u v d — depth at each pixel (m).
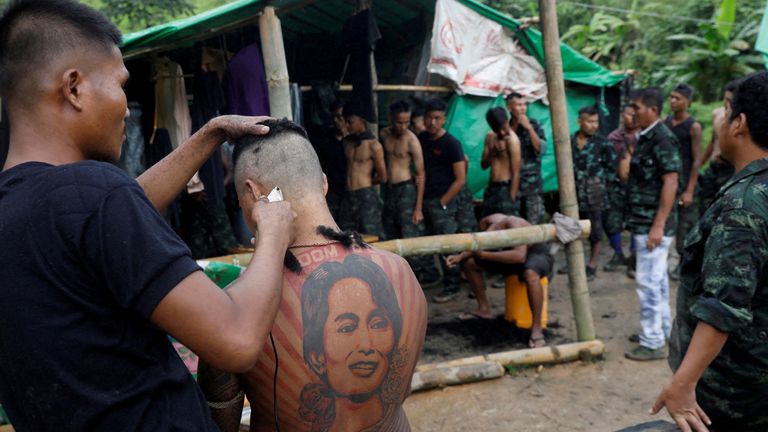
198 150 1.42
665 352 4.11
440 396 3.65
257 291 0.99
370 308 1.24
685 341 1.91
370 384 1.24
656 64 11.39
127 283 0.90
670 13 11.32
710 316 1.59
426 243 3.76
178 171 1.42
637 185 4.04
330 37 7.01
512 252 4.21
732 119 1.75
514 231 3.92
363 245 1.32
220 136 1.41
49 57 0.98
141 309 0.91
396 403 1.30
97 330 0.94
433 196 5.61
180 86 4.73
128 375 0.96
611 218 6.27
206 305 0.92
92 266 0.91
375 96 6.02
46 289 0.91
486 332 4.64
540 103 6.88
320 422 1.22
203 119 4.62
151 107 4.83
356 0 5.72
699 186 5.35
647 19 11.72
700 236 1.77
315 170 1.30
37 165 0.97
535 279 4.16
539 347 4.17
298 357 1.19
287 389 1.20
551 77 4.02
